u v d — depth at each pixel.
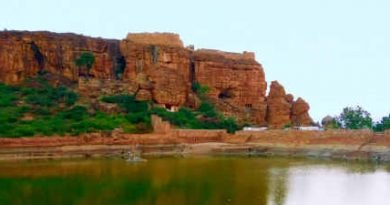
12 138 93.44
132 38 143.25
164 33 144.25
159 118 114.25
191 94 137.38
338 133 108.94
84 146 97.19
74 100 120.06
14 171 71.12
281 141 112.69
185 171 73.19
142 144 104.31
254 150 109.50
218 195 53.12
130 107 122.19
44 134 99.25
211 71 144.88
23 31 132.38
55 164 81.56
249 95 147.50
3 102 113.69
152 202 49.03
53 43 134.25
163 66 133.88
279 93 144.62
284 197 52.81
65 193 53.53
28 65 130.38
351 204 50.16
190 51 146.50
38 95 120.88
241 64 148.00
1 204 47.66
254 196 52.91
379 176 70.31
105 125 108.81
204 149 108.56
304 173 72.94
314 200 51.72
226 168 78.06
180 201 49.69
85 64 135.00
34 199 50.19
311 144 109.12
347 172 74.81
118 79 137.12
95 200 49.88
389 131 106.44
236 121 133.38
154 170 74.00
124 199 50.50
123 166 79.56
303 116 145.88
